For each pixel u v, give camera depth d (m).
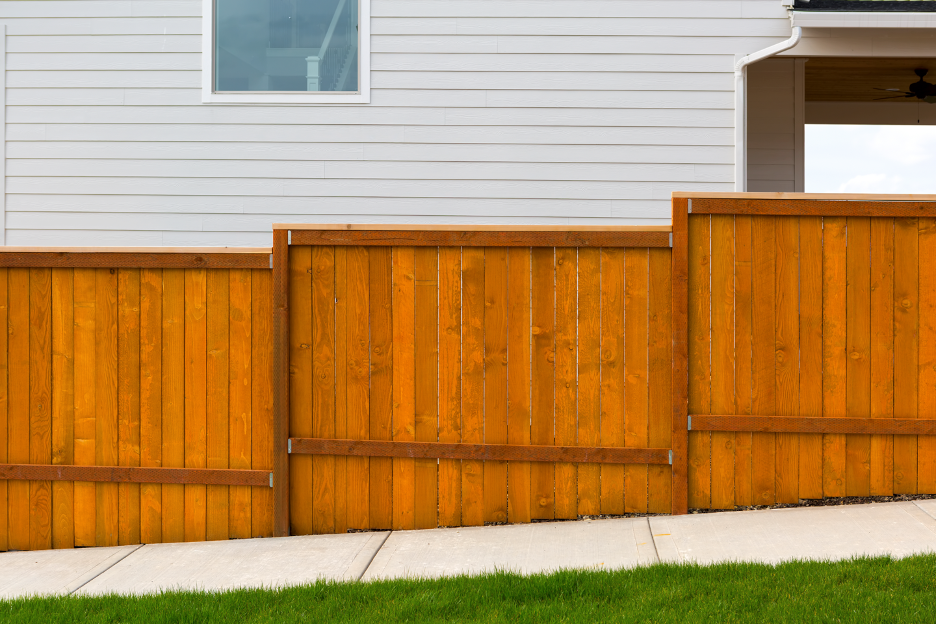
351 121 7.21
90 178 7.32
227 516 5.09
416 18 7.16
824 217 4.76
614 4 7.10
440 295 4.94
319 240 4.95
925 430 4.74
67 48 7.32
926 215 4.70
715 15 7.07
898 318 4.75
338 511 5.06
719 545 4.32
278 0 7.28
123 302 5.07
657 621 3.33
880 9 6.82
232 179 7.26
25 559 4.87
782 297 4.79
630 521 4.82
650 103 7.10
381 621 3.47
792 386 4.80
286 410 4.98
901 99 10.17
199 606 3.74
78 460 5.14
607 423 4.89
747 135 7.95
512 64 7.14
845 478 4.83
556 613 3.49
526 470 4.96
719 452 4.88
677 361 4.80
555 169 7.13
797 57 7.11
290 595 3.85
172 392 5.08
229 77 7.31
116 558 4.79
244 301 5.02
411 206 7.20
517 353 4.92
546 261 4.88
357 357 4.99
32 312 5.11
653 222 7.11
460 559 4.38
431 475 5.01
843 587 3.58
